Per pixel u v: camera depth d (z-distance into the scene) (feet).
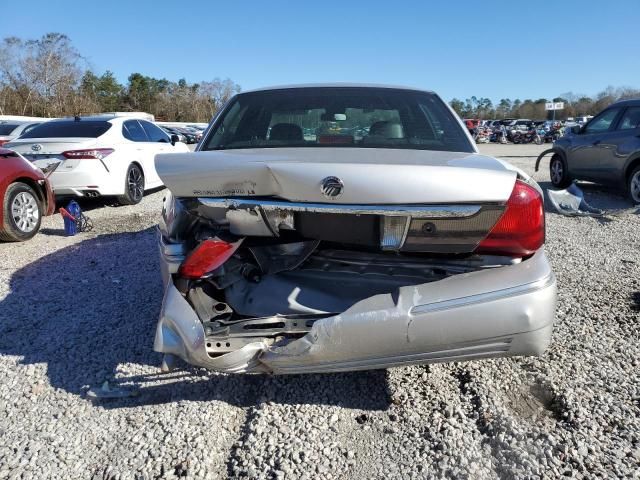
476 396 8.95
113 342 11.21
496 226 7.23
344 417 8.55
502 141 122.11
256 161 7.59
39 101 176.24
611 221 22.75
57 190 25.41
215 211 8.00
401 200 6.97
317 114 10.45
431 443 7.86
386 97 11.07
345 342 7.30
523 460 7.26
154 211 27.20
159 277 15.37
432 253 7.89
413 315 7.18
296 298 8.27
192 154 8.57
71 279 15.44
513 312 7.16
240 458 7.61
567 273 15.16
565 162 32.24
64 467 7.49
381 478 7.18
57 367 10.24
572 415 8.26
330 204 7.18
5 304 13.52
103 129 28.09
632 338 10.88
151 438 8.06
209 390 9.36
